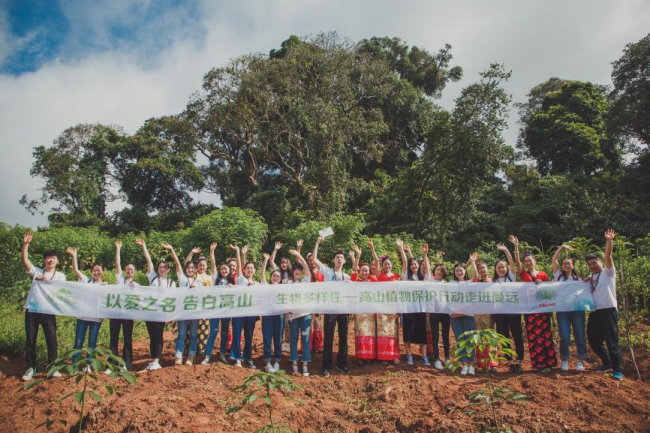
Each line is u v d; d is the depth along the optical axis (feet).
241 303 23.84
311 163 90.99
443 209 74.02
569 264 24.23
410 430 18.48
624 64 87.86
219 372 22.54
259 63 90.07
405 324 25.32
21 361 24.38
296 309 23.73
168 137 125.29
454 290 24.40
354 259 27.25
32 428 18.62
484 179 73.87
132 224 110.22
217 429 18.01
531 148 108.58
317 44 92.38
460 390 20.94
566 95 108.37
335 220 61.36
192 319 23.67
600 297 22.36
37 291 22.47
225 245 57.36
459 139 72.08
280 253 68.80
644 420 18.03
